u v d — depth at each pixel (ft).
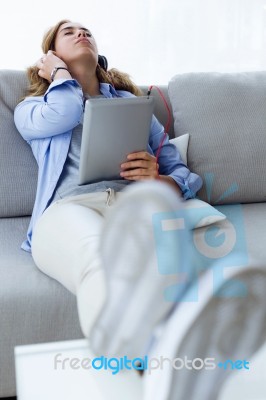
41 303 5.40
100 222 5.44
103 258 3.55
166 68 9.73
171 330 3.24
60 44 7.39
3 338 5.35
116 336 3.54
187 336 3.11
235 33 9.87
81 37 7.37
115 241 3.51
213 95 7.82
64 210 5.82
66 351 3.75
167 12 9.56
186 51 9.76
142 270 3.50
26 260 6.10
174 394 3.13
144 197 3.50
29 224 7.04
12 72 7.46
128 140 6.18
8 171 7.14
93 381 3.46
